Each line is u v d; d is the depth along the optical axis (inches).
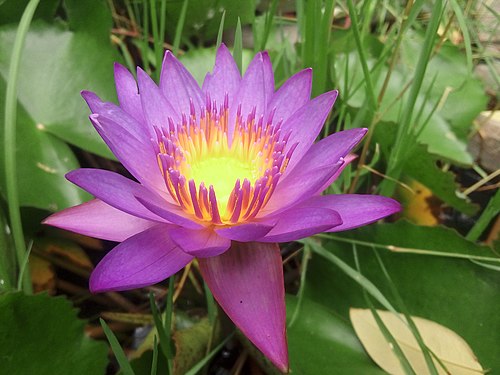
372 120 9.8
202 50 11.6
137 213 6.0
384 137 10.1
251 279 6.2
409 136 9.2
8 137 7.1
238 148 7.3
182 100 7.4
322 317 8.3
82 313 9.5
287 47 12.0
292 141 7.0
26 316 6.2
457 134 10.9
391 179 9.6
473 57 12.7
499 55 13.4
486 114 12.3
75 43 10.1
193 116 7.0
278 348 5.8
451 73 11.9
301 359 7.5
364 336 7.8
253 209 6.4
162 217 5.8
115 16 13.3
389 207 6.5
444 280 7.9
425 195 11.0
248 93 7.5
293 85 7.4
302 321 8.2
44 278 9.3
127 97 7.1
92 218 6.7
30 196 8.4
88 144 9.6
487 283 7.6
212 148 7.3
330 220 5.6
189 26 12.9
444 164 11.8
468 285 7.8
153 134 6.9
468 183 12.1
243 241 6.1
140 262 6.0
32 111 9.5
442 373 7.4
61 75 9.8
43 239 9.7
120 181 6.1
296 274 10.1
